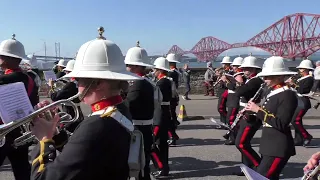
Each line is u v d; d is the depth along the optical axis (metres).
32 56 10.10
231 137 7.90
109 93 1.97
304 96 8.00
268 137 4.05
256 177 2.47
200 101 15.87
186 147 7.76
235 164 6.44
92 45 2.01
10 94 2.27
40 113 2.08
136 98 4.28
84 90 1.97
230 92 7.89
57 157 1.80
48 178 1.76
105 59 1.98
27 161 4.03
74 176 1.73
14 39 4.20
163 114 5.57
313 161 2.63
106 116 1.87
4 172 5.89
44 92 14.99
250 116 5.30
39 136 2.03
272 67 4.05
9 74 3.99
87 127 1.80
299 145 8.12
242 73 6.85
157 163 5.66
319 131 9.76
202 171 6.04
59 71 10.17
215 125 10.35
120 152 1.85
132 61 4.46
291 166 6.41
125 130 1.92
